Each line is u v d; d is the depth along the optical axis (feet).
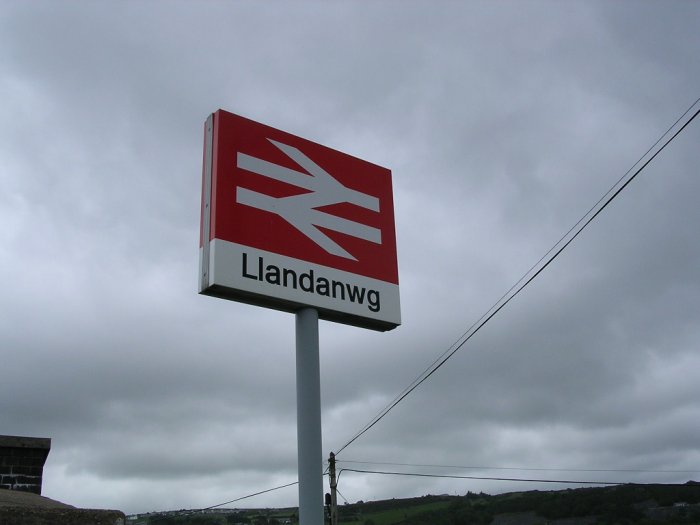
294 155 15.93
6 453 30.76
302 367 14.47
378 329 16.30
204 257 14.29
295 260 14.96
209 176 14.87
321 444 13.99
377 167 17.38
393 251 16.75
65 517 11.15
